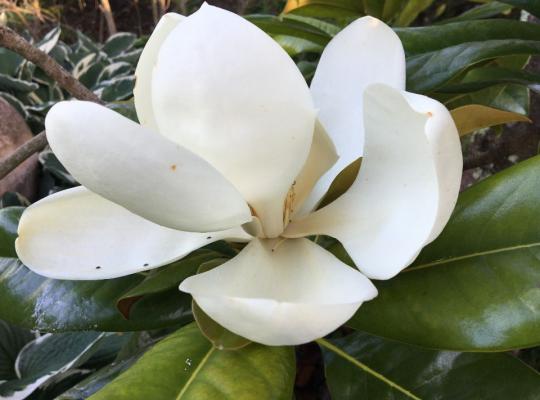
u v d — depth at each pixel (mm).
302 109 219
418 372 292
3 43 354
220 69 203
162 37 240
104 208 272
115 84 991
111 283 320
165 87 208
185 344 256
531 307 241
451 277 261
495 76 401
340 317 203
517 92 507
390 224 240
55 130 186
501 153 484
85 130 182
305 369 390
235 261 251
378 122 234
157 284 278
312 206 290
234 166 224
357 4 509
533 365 434
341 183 271
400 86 285
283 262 258
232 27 204
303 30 462
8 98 975
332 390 301
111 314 311
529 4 369
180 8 1206
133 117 375
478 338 242
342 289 222
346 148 293
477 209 272
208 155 219
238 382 237
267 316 195
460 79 433
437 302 256
